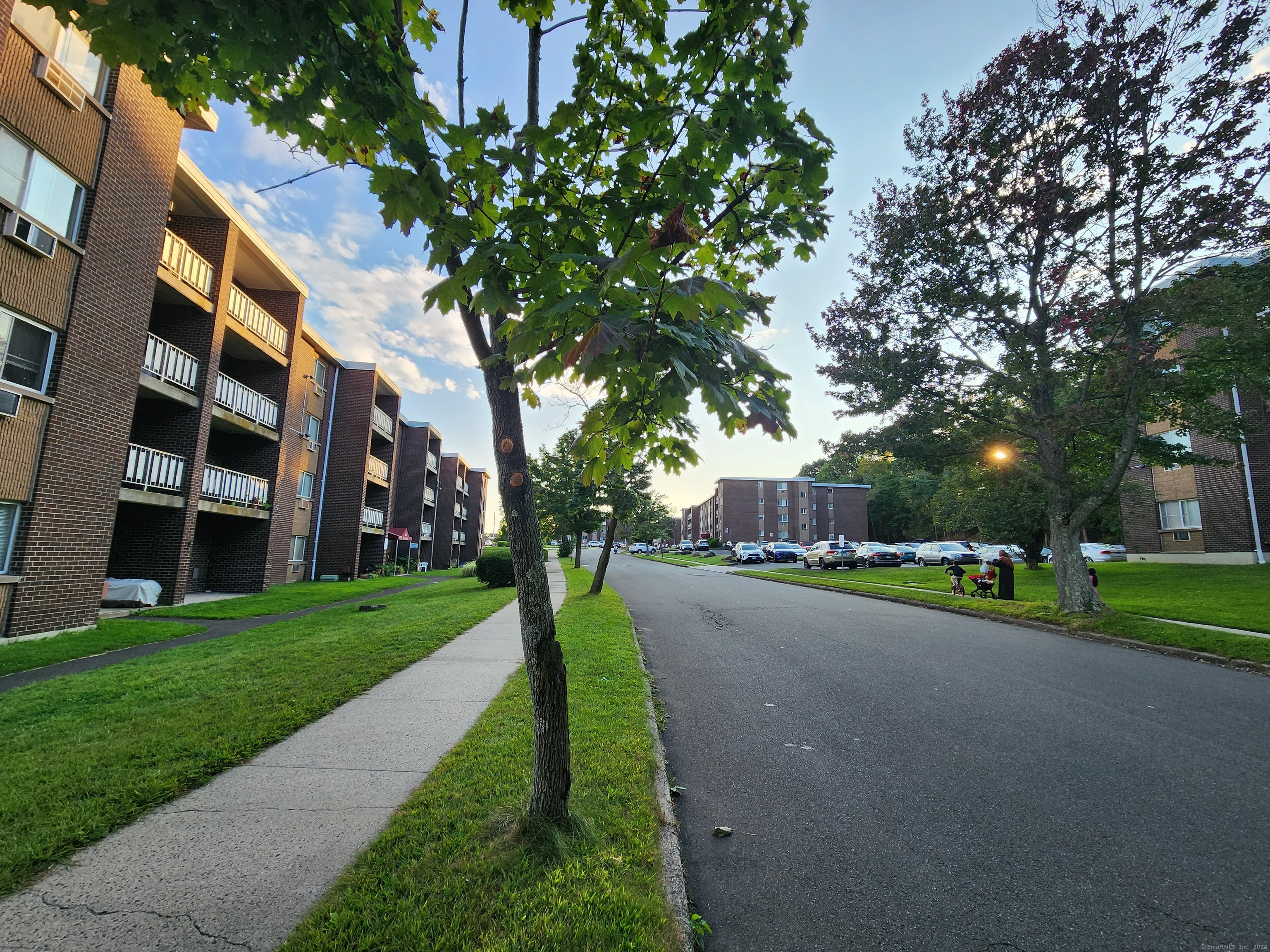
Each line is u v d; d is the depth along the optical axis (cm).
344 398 2467
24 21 832
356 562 2391
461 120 291
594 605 1331
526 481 305
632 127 220
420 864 271
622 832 306
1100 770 429
